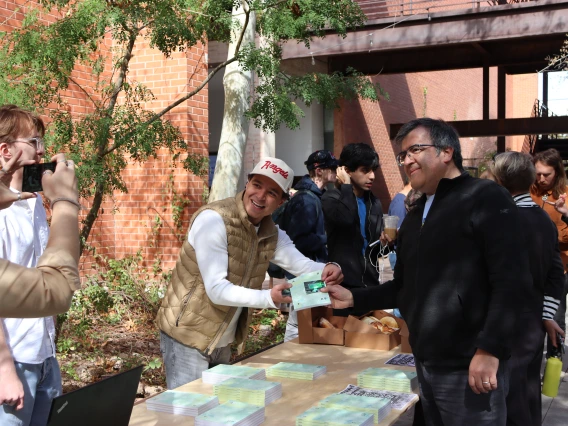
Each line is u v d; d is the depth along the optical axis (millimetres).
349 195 4711
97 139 4824
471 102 26188
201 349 3109
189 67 8594
